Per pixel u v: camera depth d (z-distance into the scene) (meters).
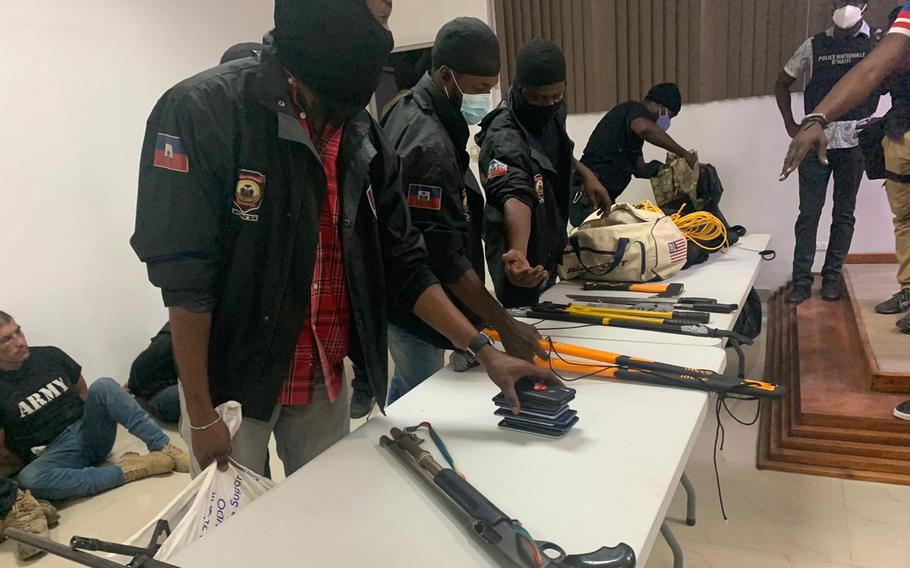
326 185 1.16
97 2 3.23
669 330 1.72
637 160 3.40
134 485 2.70
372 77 1.10
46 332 3.09
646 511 0.94
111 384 2.79
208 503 1.08
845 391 2.58
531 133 2.07
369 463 1.13
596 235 2.37
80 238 3.22
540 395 1.18
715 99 3.99
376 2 1.21
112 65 3.33
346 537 0.93
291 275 1.17
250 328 1.17
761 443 2.55
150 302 3.59
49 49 3.04
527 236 1.83
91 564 0.87
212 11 3.91
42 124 3.03
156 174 1.02
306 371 1.31
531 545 0.83
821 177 3.40
